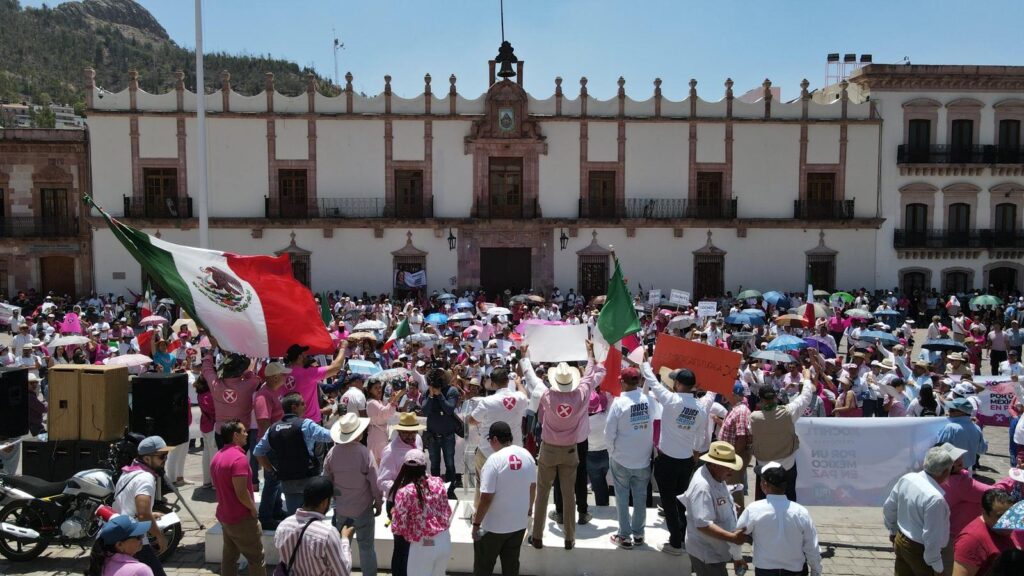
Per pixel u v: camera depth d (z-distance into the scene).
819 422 12.20
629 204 44.56
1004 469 15.64
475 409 11.32
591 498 13.09
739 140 44.94
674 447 9.95
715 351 12.09
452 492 12.52
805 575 8.77
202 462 14.73
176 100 42.19
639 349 12.69
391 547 10.36
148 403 11.11
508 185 44.47
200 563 10.43
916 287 46.41
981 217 46.41
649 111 44.53
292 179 43.31
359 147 43.28
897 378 15.77
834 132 45.34
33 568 10.11
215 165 42.53
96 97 41.66
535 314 32.91
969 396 15.03
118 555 6.70
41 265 43.25
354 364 16.53
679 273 45.12
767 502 8.01
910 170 45.75
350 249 43.56
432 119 43.41
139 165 42.03
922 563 8.41
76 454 11.14
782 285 45.66
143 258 11.66
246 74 160.00
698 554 8.56
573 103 44.09
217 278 12.12
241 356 11.70
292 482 9.65
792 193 45.34
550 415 10.00
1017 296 43.53
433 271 44.09
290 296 12.60
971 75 45.12
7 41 171.50
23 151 42.59
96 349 21.25
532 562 10.22
